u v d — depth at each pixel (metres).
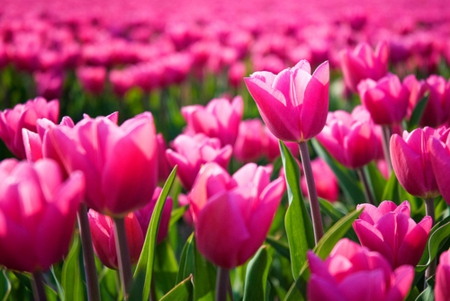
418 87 0.86
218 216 0.47
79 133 0.48
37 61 1.84
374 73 0.95
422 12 3.20
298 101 0.56
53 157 0.49
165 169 0.81
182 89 2.01
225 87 2.11
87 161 0.47
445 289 0.46
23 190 0.44
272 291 0.72
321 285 0.42
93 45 2.18
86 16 3.02
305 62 0.59
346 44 2.11
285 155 0.59
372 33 2.26
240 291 0.75
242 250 0.48
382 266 0.44
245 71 1.96
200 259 0.58
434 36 1.89
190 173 0.71
